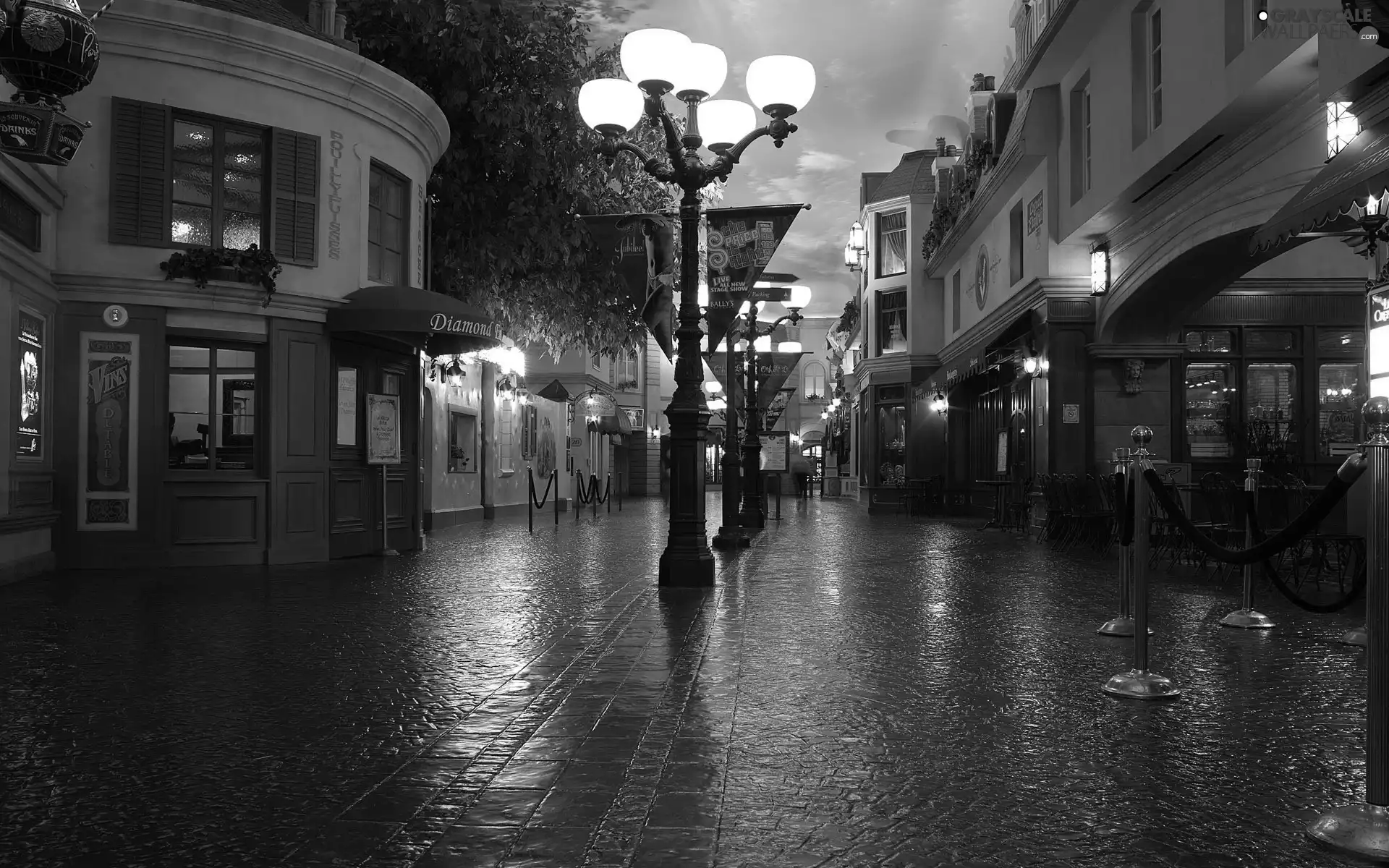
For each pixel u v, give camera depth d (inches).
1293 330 697.6
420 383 631.8
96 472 483.8
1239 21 426.6
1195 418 704.4
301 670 248.4
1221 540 459.2
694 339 420.5
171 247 492.4
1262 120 442.6
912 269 1275.8
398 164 588.4
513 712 206.8
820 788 158.7
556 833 138.8
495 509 1074.1
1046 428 716.7
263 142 518.9
